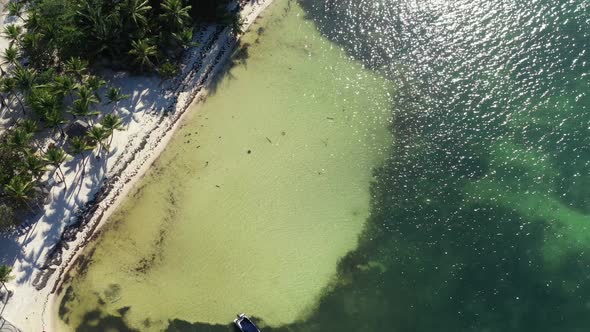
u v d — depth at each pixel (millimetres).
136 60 64250
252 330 50562
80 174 58844
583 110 63750
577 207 57719
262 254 55531
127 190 58812
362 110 65188
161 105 64125
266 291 53656
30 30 65875
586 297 52531
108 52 65875
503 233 56438
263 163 60938
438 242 56156
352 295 53562
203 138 62469
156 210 57938
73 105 60719
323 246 56062
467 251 55531
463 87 66688
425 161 61375
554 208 57719
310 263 55125
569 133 62375
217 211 57938
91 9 63719
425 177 60250
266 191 59156
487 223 57125
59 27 64500
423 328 51719
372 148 62344
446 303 52844
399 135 63344
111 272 54500
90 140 60500
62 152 56750
